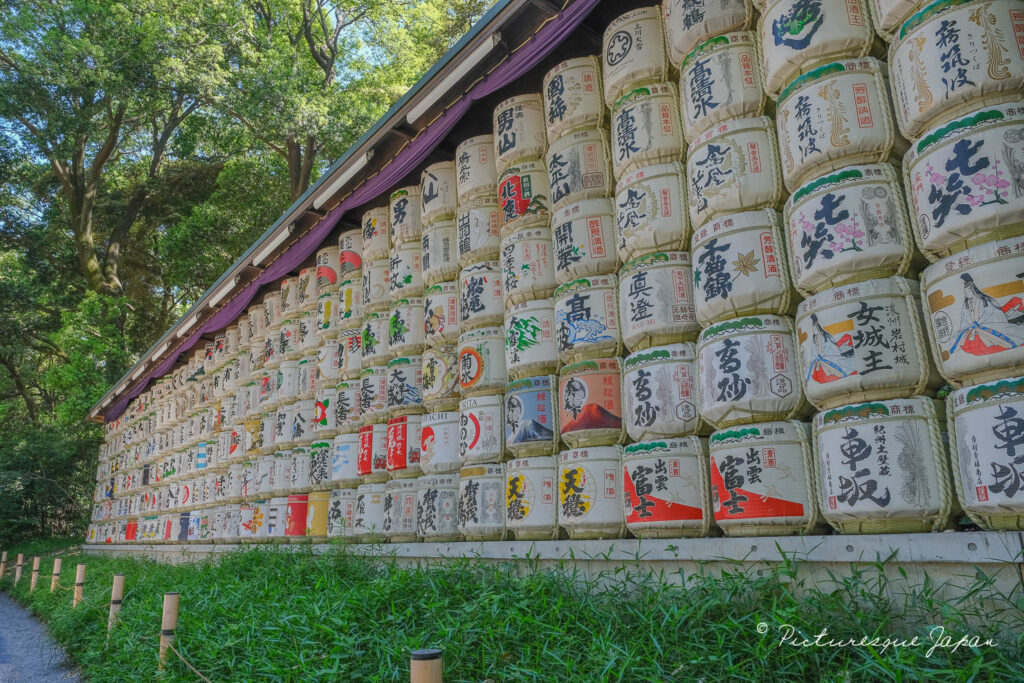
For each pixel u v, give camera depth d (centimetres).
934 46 437
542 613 530
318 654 553
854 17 499
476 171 852
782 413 509
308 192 1106
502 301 810
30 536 2667
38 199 3005
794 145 507
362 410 998
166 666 617
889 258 463
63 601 1130
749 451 501
